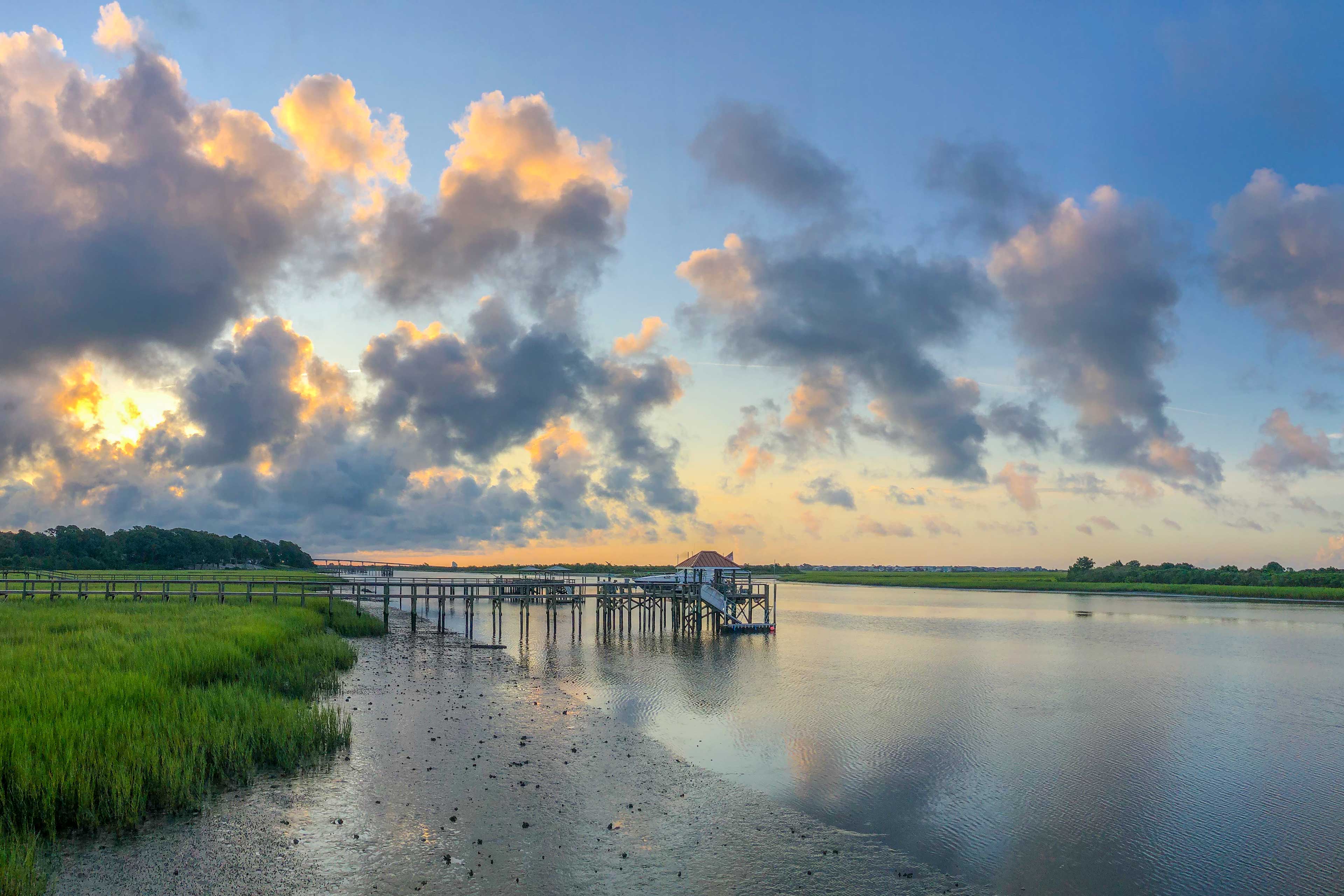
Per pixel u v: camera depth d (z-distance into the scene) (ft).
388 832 46.29
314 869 40.88
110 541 464.24
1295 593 374.63
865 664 129.29
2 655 74.49
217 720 59.72
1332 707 96.99
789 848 46.52
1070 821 52.70
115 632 96.94
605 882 40.86
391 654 125.49
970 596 417.28
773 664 127.24
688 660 131.85
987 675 118.93
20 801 42.98
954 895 41.01
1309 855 47.32
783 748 70.08
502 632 178.50
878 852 46.55
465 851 44.06
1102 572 545.44
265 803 49.96
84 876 38.75
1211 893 42.11
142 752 49.44
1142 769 66.23
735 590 199.72
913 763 66.33
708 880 41.73
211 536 561.02
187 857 41.52
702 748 69.21
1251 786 61.62
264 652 93.30
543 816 50.11
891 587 552.00
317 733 61.98
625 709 85.87
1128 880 43.47
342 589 263.49
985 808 54.95
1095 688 108.37
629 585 183.32
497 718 77.92
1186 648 161.38
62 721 52.24
